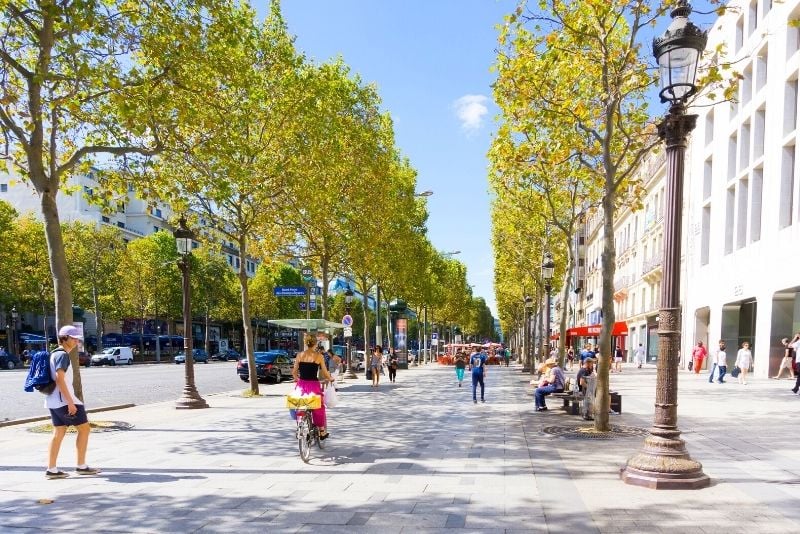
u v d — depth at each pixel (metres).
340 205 22.47
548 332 24.23
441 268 55.00
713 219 30.56
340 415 13.23
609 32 9.61
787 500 5.80
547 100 10.51
